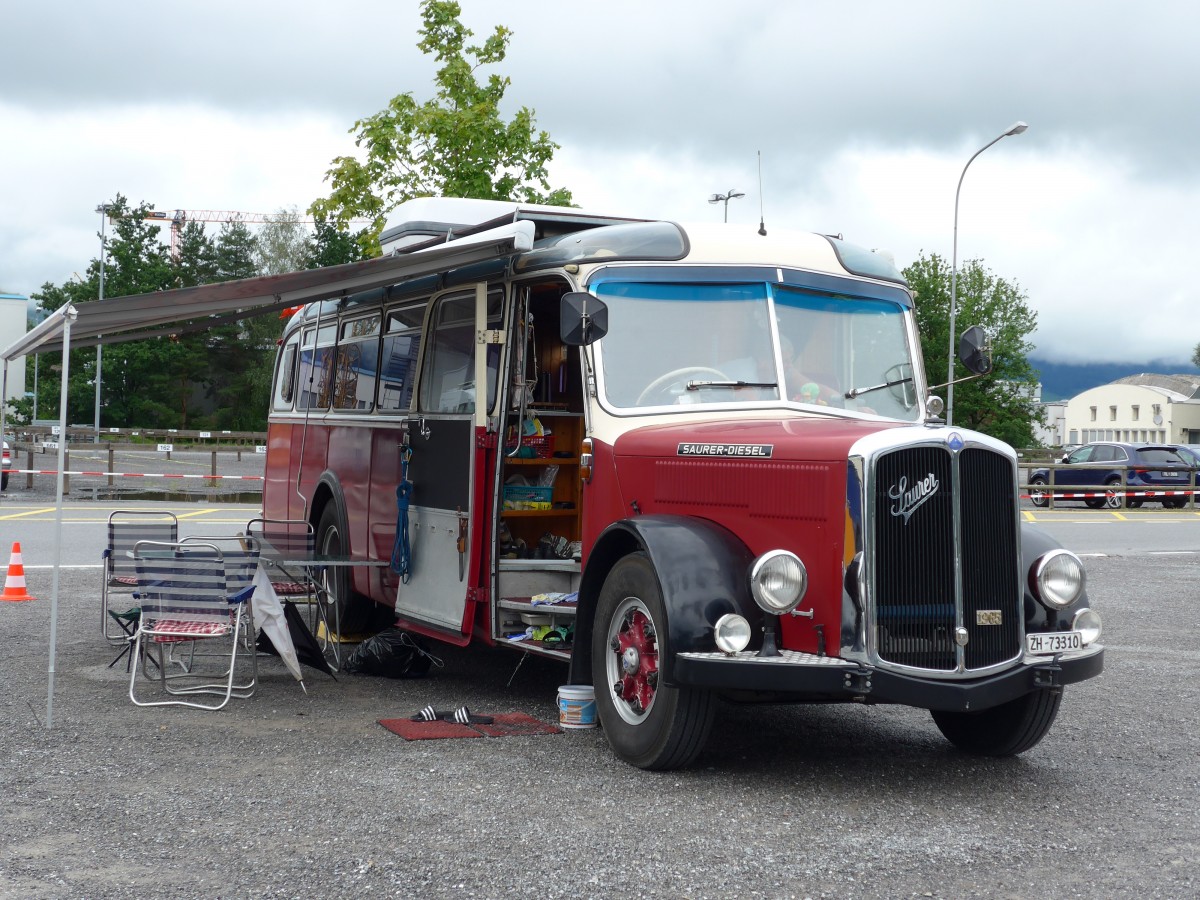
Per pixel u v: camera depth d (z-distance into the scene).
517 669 8.67
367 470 9.63
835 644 5.71
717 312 7.16
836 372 7.24
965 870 4.81
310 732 6.95
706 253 7.20
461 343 8.25
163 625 7.68
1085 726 7.57
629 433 6.83
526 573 7.71
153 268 72.50
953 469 5.77
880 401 7.30
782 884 4.61
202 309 7.31
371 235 16.66
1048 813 5.65
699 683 5.68
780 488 5.97
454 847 4.95
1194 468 32.00
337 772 6.07
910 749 6.89
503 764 6.26
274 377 12.76
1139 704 8.27
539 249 7.52
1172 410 92.50
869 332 7.43
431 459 8.41
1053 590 6.02
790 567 5.70
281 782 5.86
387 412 9.33
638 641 6.24
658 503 6.59
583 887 4.54
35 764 6.11
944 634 5.74
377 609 10.16
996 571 5.85
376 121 16.69
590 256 7.09
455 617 7.91
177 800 5.55
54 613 6.91
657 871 4.72
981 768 6.47
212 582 7.59
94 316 7.08
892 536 5.66
